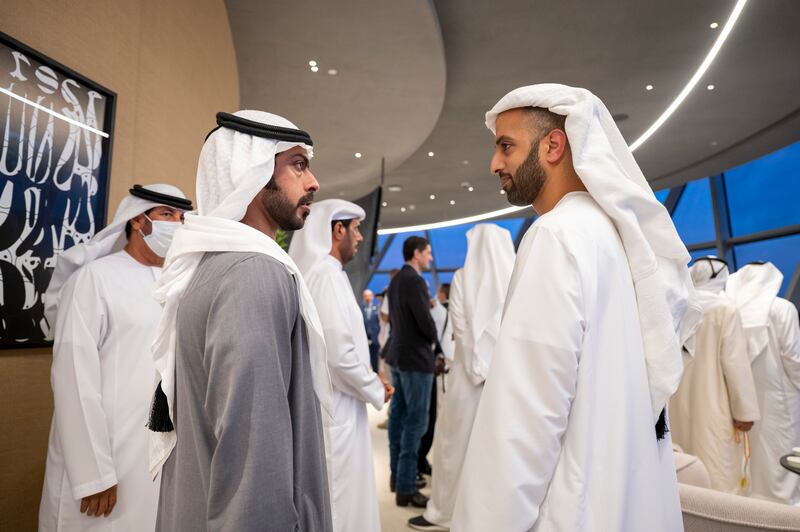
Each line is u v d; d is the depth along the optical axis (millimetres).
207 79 3357
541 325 909
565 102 1079
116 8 2428
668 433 1076
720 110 6977
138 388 1699
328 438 1831
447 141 8141
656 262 1011
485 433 903
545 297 921
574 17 5012
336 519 1781
